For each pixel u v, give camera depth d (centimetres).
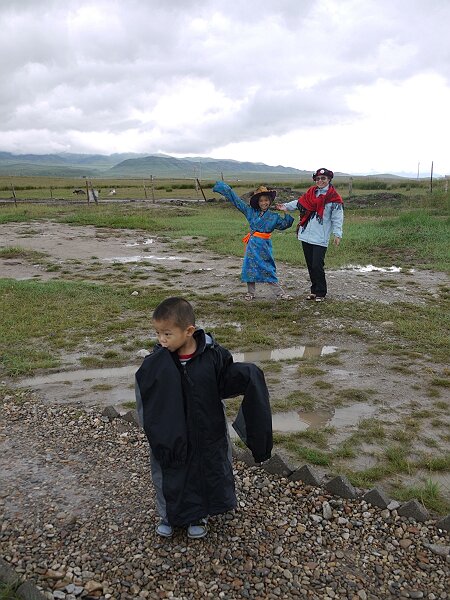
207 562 303
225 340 727
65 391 563
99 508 350
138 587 285
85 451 427
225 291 999
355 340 732
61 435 455
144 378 303
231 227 1984
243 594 282
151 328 780
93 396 550
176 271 1195
